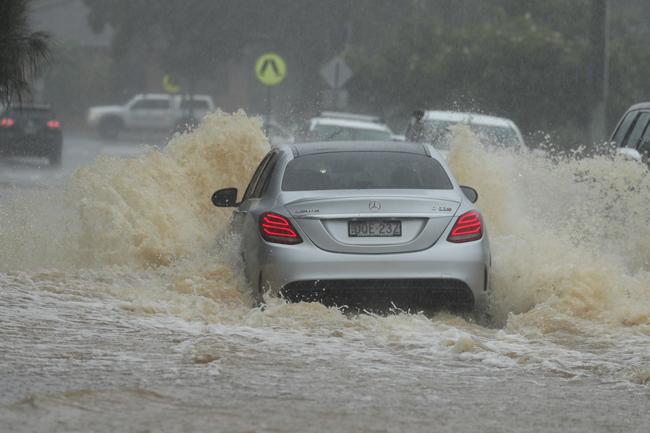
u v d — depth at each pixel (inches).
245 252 1254.9
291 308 1133.1
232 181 1904.5
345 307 1198.3
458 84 5137.8
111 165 1651.1
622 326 1141.1
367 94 5644.7
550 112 4918.8
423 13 6072.8
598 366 935.7
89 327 1034.1
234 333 1042.1
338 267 1171.3
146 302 1159.6
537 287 1239.5
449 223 1205.1
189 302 1192.2
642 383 878.4
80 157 5762.8
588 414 772.0
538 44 4901.6
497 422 742.5
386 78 5556.1
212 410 742.5
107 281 1320.1
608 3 3668.8
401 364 928.9
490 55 5007.4
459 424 732.7
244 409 749.9
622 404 804.0
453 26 6063.0
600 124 3681.1
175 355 927.0
